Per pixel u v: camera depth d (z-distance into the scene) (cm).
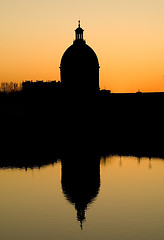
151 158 8544
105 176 6681
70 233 3959
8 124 17662
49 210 4747
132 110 19300
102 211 4647
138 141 12481
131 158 8600
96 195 5381
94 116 18950
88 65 18650
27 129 16638
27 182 6325
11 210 4772
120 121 18462
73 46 18762
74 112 19088
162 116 18950
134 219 4325
